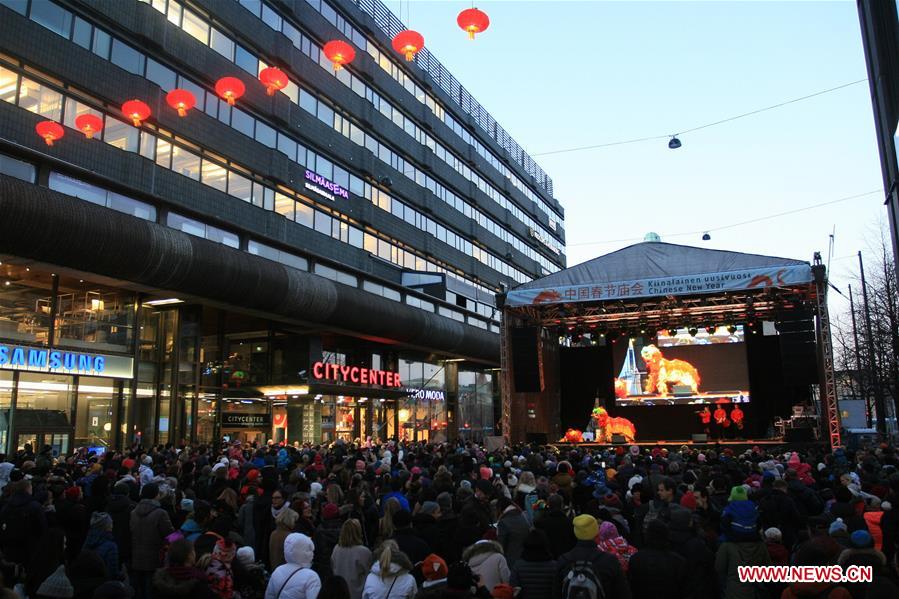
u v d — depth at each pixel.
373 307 35.19
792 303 30.59
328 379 35.00
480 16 11.44
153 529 7.84
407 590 5.47
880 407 34.00
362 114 41.19
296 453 16.88
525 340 29.56
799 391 34.81
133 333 25.39
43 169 21.30
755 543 6.23
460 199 55.19
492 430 57.91
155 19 26.30
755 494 9.23
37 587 6.51
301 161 35.19
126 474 11.99
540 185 76.00
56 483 10.23
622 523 8.13
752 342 35.72
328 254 36.22
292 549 5.76
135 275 22.78
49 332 22.30
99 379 24.30
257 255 28.55
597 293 27.64
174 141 27.11
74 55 23.08
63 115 22.64
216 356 32.09
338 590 4.70
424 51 52.56
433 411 48.38
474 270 56.19
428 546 6.88
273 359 34.81
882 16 14.91
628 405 37.12
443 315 47.88
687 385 36.31
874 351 32.03
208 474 12.12
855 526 7.64
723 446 30.41
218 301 26.83
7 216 18.33
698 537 6.64
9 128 20.80
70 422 23.12
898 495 8.36
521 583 5.57
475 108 61.38
